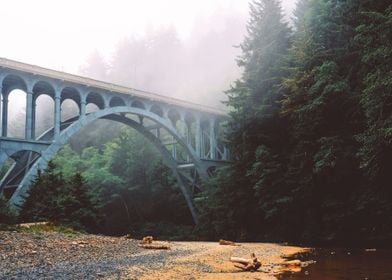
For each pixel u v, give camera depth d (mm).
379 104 17266
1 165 28000
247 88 31344
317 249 20078
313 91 22672
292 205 26250
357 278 10320
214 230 36000
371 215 22312
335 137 21922
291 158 25828
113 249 16375
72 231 21266
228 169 33125
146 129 45281
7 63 29312
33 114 34438
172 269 11695
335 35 25625
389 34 17359
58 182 30531
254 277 10555
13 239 15375
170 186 59000
